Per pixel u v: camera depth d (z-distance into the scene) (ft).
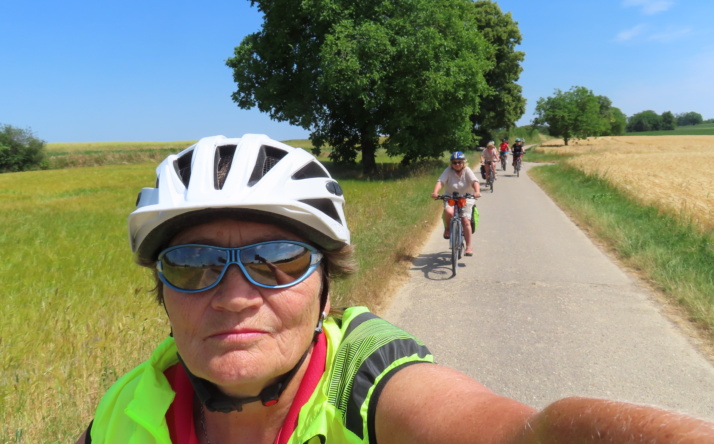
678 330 17.35
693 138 329.31
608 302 20.43
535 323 18.38
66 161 231.91
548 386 13.98
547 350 16.12
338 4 80.23
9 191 83.97
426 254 29.55
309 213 3.65
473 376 14.66
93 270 25.22
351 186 64.28
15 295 20.30
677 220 36.09
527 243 32.37
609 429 1.98
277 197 3.55
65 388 12.19
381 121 88.74
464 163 27.09
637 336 16.93
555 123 264.52
